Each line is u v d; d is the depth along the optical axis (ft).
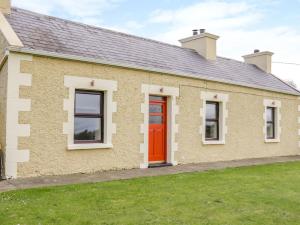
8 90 24.36
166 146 35.63
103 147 29.35
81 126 29.12
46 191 19.95
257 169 33.01
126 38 38.40
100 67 29.76
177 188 22.15
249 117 45.27
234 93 43.14
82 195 19.22
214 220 15.39
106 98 30.17
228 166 35.19
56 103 26.84
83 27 34.99
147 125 33.12
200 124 38.34
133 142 31.91
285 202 19.08
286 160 43.73
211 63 45.80
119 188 21.59
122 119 31.12
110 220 14.89
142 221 14.88
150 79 33.65
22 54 25.13
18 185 22.02
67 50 28.35
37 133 25.68
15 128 24.57
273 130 50.78
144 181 24.47
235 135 42.96
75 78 28.04
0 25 26.50
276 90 49.32
